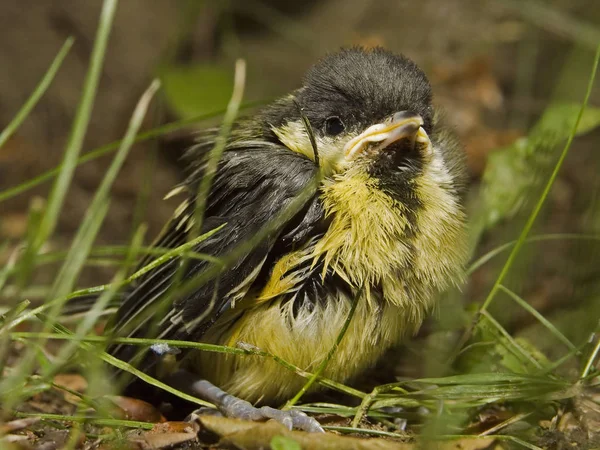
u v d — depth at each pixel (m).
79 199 1.73
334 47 1.82
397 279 1.58
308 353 1.58
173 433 1.57
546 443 1.57
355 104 1.59
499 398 1.58
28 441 1.57
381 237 1.58
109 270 1.70
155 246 1.60
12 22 1.79
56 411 1.59
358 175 1.59
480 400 1.58
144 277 1.60
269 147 1.59
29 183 1.59
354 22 1.87
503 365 1.60
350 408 1.58
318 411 1.58
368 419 1.59
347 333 1.58
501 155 1.65
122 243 1.71
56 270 1.68
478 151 1.71
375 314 1.58
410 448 1.57
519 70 1.74
